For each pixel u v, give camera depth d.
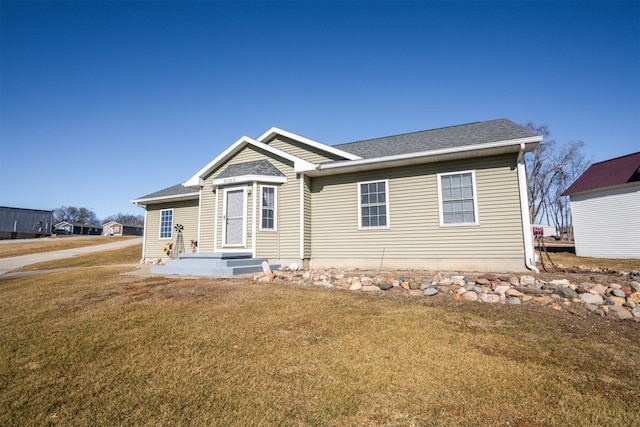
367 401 3.00
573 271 9.80
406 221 10.52
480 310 5.63
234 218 11.99
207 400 3.01
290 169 12.02
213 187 13.07
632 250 17.22
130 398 3.04
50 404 2.95
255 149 12.97
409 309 5.68
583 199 19.27
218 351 4.04
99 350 4.09
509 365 3.69
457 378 3.40
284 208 11.91
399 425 2.68
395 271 9.62
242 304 6.03
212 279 8.63
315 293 6.83
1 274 13.55
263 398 3.04
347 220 11.42
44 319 5.38
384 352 4.01
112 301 6.41
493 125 11.40
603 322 5.11
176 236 16.64
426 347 4.14
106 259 19.39
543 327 4.87
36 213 47.03
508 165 9.45
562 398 3.06
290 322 5.06
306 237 11.65
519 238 9.12
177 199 16.66
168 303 6.15
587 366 3.70
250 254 11.20
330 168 11.08
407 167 10.70
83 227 73.25
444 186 10.14
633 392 3.18
